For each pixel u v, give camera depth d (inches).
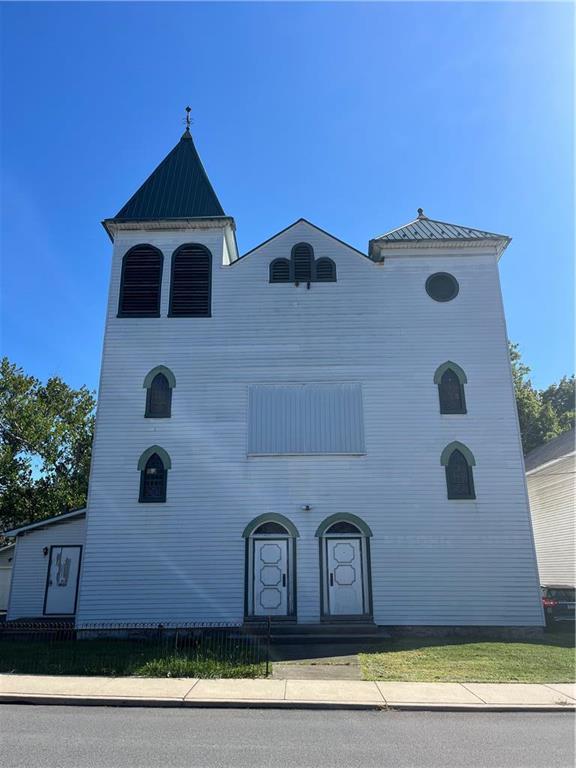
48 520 938.7
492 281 862.5
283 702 425.4
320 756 305.4
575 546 959.0
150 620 738.8
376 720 388.8
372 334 839.1
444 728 367.9
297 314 848.9
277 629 699.4
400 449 792.3
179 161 979.9
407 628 730.8
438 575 748.6
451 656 599.8
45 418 1470.2
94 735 342.6
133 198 925.8
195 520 770.8
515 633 727.1
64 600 919.7
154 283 869.2
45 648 637.3
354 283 860.6
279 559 759.1
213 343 838.5
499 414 804.6
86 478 1595.7
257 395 816.9
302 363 828.6
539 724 379.9
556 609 798.5
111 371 828.6
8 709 416.5
